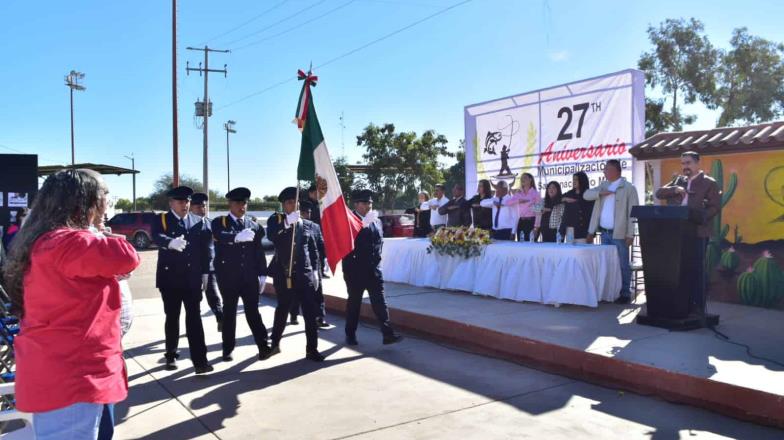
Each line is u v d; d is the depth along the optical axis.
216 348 6.96
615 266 7.85
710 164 8.05
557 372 5.58
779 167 7.39
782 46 28.58
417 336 7.30
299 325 8.25
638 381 5.00
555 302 7.58
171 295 5.86
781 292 7.38
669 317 6.38
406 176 33.03
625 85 9.90
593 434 4.09
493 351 6.38
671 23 28.28
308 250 6.43
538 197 10.02
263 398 5.04
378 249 6.88
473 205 11.01
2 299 4.21
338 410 4.70
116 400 2.45
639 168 9.77
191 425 4.44
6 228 12.30
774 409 4.15
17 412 2.88
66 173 2.53
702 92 27.94
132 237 25.48
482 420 4.40
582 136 10.65
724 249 7.94
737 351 5.36
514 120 11.98
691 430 4.12
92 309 2.38
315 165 6.35
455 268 9.16
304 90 6.43
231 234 6.00
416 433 4.18
